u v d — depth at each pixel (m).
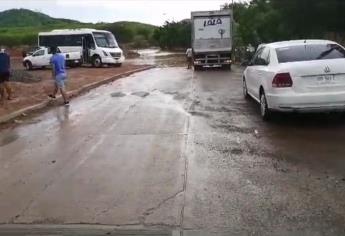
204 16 33.34
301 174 7.27
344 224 5.42
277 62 11.02
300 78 10.34
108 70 34.12
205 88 19.55
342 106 10.33
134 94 18.08
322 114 12.10
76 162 8.30
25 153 9.11
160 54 73.00
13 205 6.29
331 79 10.31
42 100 16.36
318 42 11.61
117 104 15.38
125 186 6.91
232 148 8.99
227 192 6.55
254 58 13.69
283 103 10.44
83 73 30.80
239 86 19.95
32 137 10.61
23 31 104.75
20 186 7.07
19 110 14.07
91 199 6.42
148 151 8.91
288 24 35.06
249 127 10.93
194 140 9.73
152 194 6.54
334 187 6.63
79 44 40.78
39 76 28.28
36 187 7.00
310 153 8.49
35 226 5.60
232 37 33.59
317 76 10.30
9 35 88.94
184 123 11.61
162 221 5.64
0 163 8.42
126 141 9.80
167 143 9.51
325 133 10.07
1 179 7.45
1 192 6.82
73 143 9.80
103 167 7.93
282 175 7.25
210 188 6.73
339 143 9.16
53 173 7.68
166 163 8.05
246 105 14.22
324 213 5.73
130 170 7.71
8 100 16.42
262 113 11.74
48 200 6.43
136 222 5.64
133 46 102.25
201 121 11.83
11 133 11.17
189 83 22.16
